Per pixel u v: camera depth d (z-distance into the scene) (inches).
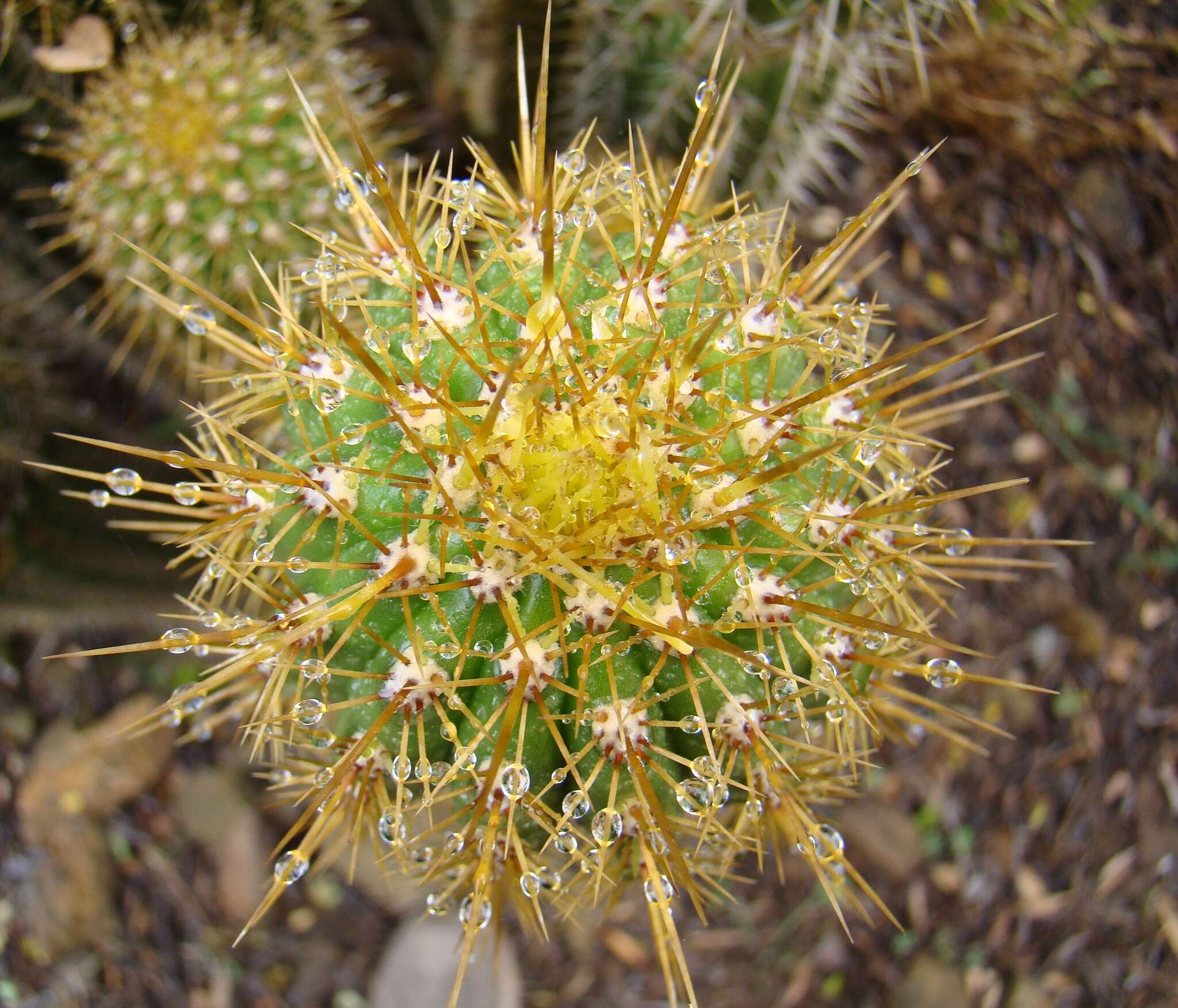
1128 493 10.4
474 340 4.7
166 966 10.3
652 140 7.8
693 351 4.3
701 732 4.7
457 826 5.1
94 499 5.2
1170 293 10.3
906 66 9.1
